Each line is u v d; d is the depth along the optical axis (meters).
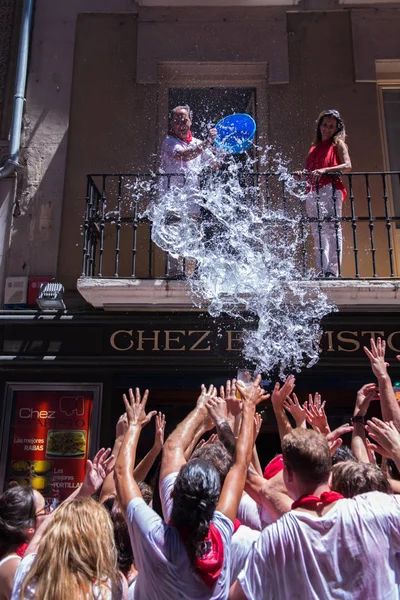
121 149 6.93
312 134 6.96
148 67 7.14
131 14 7.32
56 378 6.07
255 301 5.96
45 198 6.80
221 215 6.19
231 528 2.10
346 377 6.05
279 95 7.07
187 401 6.57
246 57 7.18
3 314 6.20
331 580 2.04
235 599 2.08
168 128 7.10
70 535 1.97
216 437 3.27
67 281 6.57
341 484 2.50
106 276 6.08
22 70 6.96
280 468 2.92
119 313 6.17
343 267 6.59
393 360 6.00
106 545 2.01
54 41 7.25
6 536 2.63
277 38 7.22
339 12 7.31
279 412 3.18
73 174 6.86
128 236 6.69
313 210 6.16
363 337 6.05
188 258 6.26
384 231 6.69
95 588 1.92
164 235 6.07
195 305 5.97
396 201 6.84
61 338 6.10
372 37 7.24
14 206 6.77
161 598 1.96
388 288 5.77
